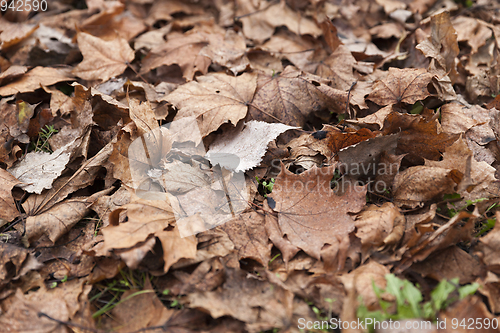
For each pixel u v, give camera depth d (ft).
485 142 2.77
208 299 2.52
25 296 2.54
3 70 3.06
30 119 2.85
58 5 3.37
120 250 2.53
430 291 2.54
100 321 2.53
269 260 2.60
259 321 2.50
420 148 2.72
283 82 2.89
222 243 2.61
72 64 3.13
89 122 2.79
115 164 2.68
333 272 2.56
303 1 3.27
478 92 2.93
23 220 2.68
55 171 2.74
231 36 3.17
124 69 3.00
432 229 2.54
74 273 2.60
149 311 2.54
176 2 3.38
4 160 2.79
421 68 2.89
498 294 2.52
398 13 3.27
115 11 3.22
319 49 3.09
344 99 2.83
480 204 2.65
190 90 2.87
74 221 2.67
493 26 3.15
